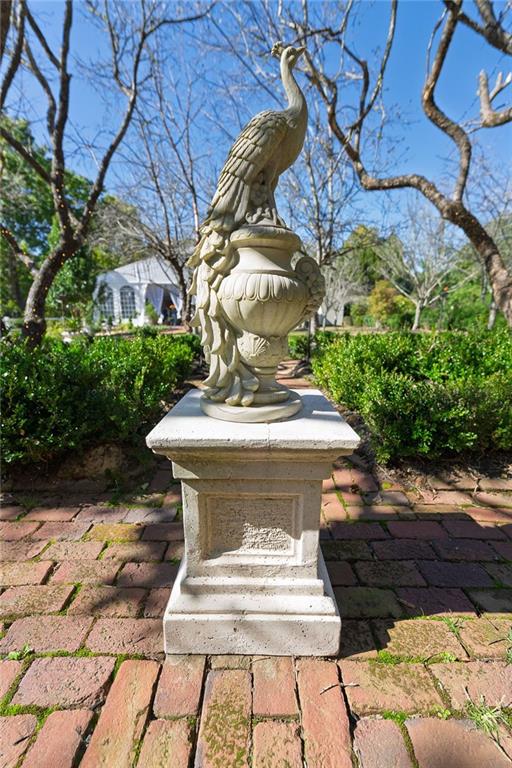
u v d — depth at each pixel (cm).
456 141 593
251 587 148
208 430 133
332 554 204
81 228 569
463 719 123
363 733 119
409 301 2247
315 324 1075
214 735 118
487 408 290
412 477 287
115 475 281
